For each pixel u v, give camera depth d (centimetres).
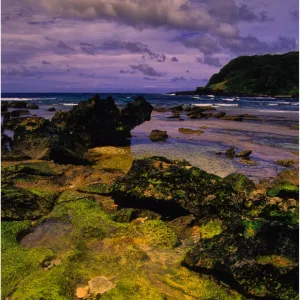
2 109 3788
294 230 643
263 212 796
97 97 2217
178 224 850
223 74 14600
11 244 731
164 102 7481
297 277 590
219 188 898
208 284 617
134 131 2838
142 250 719
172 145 2147
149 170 966
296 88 10969
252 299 588
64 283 595
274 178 1357
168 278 629
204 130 2914
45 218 855
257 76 12531
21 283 596
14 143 1689
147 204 926
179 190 916
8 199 891
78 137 1905
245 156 1816
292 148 2080
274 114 4478
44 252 698
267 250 627
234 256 620
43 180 1190
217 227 800
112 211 941
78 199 975
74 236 774
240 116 3884
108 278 622
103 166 1561
